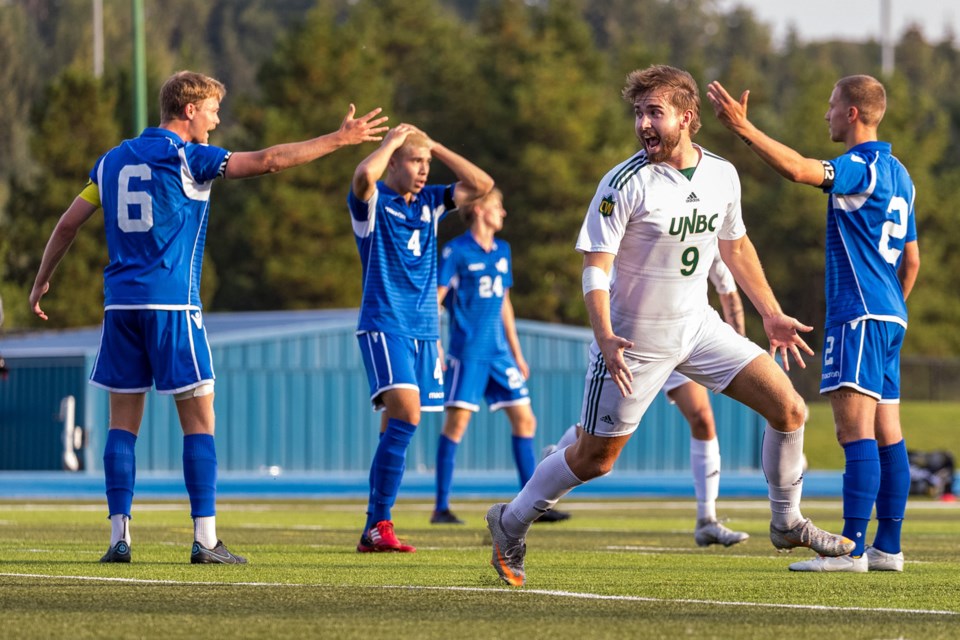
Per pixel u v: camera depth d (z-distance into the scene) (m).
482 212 28.31
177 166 15.61
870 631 10.51
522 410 28.66
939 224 150.25
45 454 65.38
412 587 13.55
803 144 149.25
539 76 134.38
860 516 16.16
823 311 149.38
